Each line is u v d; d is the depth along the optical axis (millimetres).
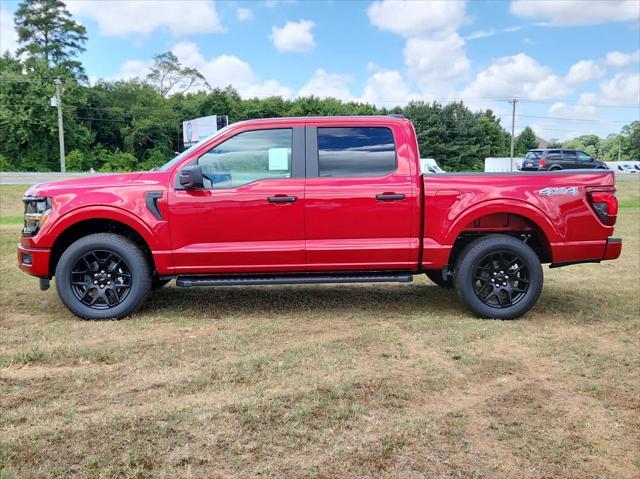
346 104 70188
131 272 4992
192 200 4922
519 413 3160
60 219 4910
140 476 2500
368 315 5273
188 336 4543
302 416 3070
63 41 70750
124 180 5023
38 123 52125
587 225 5098
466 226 5105
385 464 2609
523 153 88812
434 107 64375
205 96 71375
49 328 4762
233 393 3379
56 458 2637
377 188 5004
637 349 4309
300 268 5047
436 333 4676
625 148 112250
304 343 4371
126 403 3238
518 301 5125
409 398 3342
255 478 2490
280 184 4977
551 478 2520
